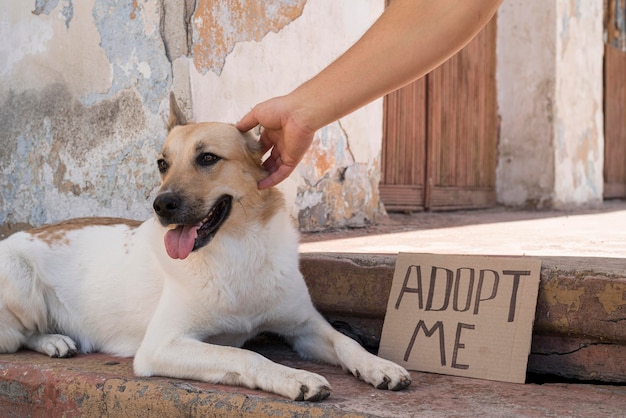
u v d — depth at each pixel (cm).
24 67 456
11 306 308
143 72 402
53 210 449
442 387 247
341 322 325
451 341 271
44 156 450
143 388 249
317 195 479
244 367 242
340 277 319
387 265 308
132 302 306
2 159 471
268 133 270
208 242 265
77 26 429
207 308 271
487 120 810
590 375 268
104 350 317
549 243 391
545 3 794
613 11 1172
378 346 316
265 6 436
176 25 389
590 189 936
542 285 271
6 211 472
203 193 266
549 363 276
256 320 285
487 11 191
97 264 320
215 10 401
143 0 400
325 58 493
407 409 219
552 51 794
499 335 264
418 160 686
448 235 455
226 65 410
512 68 818
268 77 443
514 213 737
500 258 278
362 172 531
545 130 805
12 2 459
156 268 300
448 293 282
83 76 429
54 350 304
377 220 561
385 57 204
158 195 263
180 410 238
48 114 446
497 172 834
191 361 253
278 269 279
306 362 289
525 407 222
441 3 194
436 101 708
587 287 263
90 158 428
